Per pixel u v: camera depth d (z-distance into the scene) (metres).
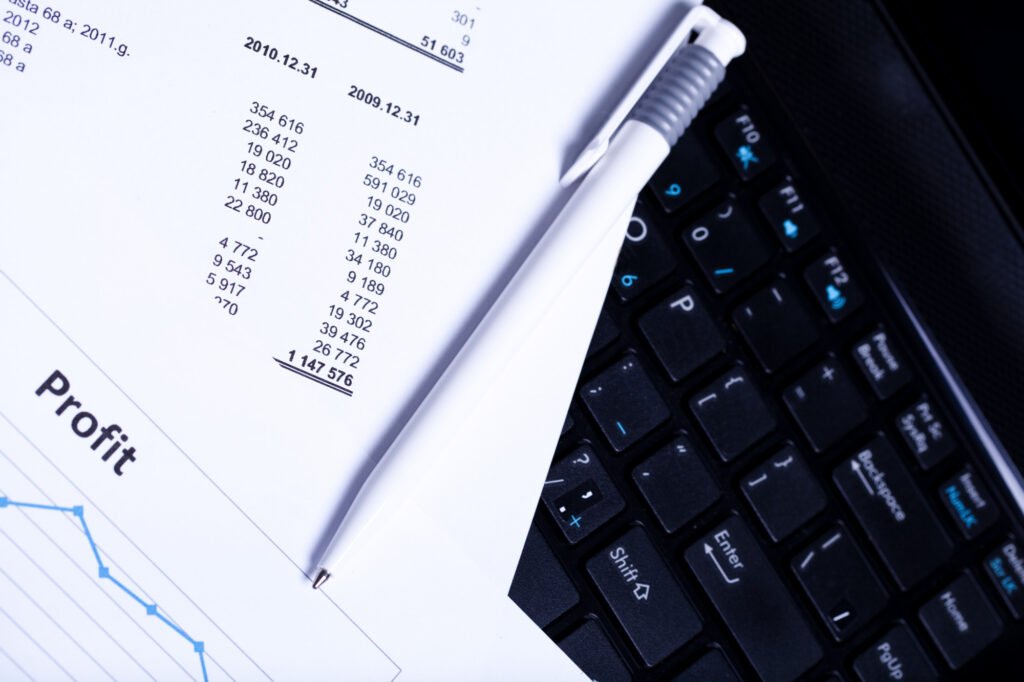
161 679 0.35
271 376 0.36
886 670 0.40
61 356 0.35
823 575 0.39
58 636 0.35
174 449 0.35
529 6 0.37
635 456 0.39
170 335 0.36
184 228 0.36
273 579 0.36
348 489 0.36
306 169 0.36
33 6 0.35
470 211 0.37
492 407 0.37
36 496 0.35
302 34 0.36
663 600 0.38
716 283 0.39
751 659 0.39
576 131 0.37
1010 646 0.41
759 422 0.39
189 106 0.36
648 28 0.38
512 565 0.37
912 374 0.41
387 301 0.36
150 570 0.35
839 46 0.43
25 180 0.35
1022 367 0.42
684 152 0.40
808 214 0.41
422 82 0.37
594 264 0.37
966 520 0.41
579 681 0.37
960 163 0.44
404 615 0.36
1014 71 0.44
